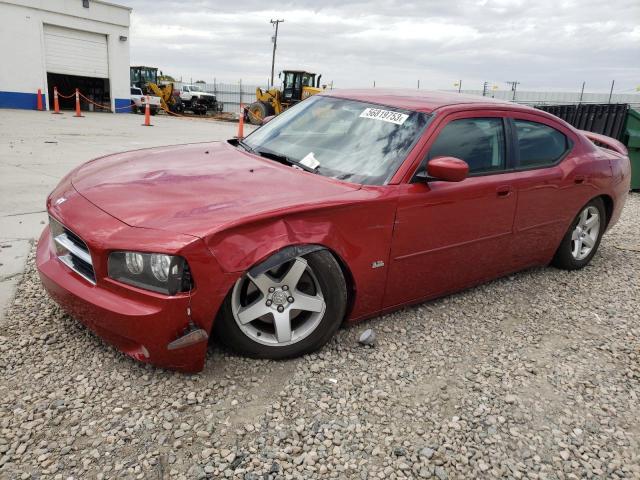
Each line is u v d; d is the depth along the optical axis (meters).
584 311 3.93
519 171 3.80
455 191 3.28
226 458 2.10
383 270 3.04
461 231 3.42
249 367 2.72
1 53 22.88
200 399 2.42
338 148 3.31
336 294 2.81
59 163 8.37
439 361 3.02
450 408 2.59
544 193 3.98
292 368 2.77
